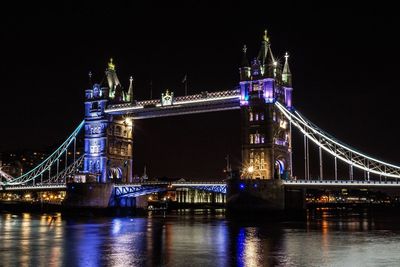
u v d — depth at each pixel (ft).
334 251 214.48
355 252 211.41
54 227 354.95
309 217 554.46
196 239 262.88
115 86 562.25
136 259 194.29
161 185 507.30
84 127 579.89
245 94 459.73
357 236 278.87
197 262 186.80
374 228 345.31
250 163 451.12
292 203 455.63
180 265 180.86
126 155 567.59
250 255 203.72
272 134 445.37
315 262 185.98
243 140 456.04
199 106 493.36
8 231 319.68
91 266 179.42
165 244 241.35
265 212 424.46
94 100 559.38
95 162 550.77
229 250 218.38
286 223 391.65
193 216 530.27
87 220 447.42
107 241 256.32
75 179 548.31
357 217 563.07
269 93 449.06
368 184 410.93
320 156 436.35
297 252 211.41
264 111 450.71
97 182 532.73
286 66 481.46
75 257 200.03
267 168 443.73
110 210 531.09
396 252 211.61
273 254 205.98
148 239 265.34
